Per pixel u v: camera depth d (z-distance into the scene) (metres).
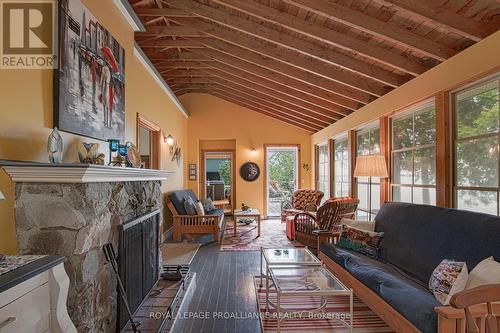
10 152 1.54
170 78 6.66
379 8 2.73
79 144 2.11
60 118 1.87
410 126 3.68
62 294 1.36
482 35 2.44
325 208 4.30
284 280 2.57
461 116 2.81
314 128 7.80
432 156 3.26
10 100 1.56
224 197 9.45
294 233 5.39
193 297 3.09
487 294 1.14
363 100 4.71
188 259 4.30
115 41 2.75
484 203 2.54
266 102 7.16
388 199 4.09
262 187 8.28
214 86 7.50
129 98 3.16
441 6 2.43
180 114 7.33
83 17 2.16
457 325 1.63
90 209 1.74
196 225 5.45
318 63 4.22
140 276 2.57
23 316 1.15
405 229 2.94
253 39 4.19
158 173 2.97
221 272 3.86
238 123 8.28
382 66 3.76
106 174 1.84
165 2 3.72
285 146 8.36
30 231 1.65
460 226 2.34
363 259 3.04
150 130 5.32
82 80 2.13
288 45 3.71
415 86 3.39
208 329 2.47
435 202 3.11
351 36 3.28
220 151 8.59
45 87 1.79
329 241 3.78
